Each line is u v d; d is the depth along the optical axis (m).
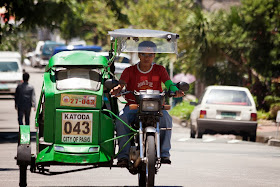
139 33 19.84
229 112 45.22
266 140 46.22
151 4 94.88
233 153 37.03
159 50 19.98
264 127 55.81
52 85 19.86
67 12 50.06
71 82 19.92
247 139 48.34
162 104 19.44
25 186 20.70
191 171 27.89
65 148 19.47
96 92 19.75
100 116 19.80
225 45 65.44
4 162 29.61
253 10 61.50
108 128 19.94
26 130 20.81
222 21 65.81
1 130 48.12
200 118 45.19
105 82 19.27
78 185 22.81
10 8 46.84
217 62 67.06
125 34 19.89
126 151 19.83
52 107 19.61
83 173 26.16
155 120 19.22
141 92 19.33
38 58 140.38
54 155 19.42
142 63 20.09
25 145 20.31
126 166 19.91
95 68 20.75
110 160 19.84
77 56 20.34
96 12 100.38
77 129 19.64
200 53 65.62
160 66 20.30
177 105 76.00
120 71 58.62
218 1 98.62
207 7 98.19
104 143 19.81
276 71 61.41
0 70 81.06
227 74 67.44
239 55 65.75
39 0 48.16
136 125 19.64
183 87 19.77
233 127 44.91
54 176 25.11
